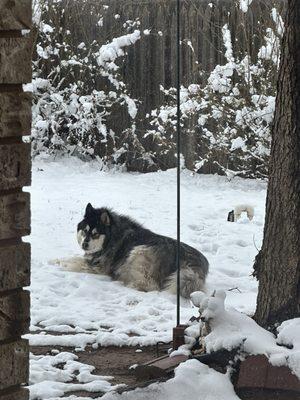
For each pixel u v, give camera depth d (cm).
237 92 1553
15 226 321
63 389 586
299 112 594
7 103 315
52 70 1688
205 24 1656
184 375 525
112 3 1706
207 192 1480
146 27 1694
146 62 1694
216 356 539
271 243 605
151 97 1694
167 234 1148
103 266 970
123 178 1591
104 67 1673
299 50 593
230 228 1195
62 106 1655
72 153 1709
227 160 1611
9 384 322
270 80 1534
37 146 1678
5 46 312
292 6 595
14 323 323
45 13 1691
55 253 1044
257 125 1541
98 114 1670
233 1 1625
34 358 660
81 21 1702
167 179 1577
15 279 322
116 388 555
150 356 685
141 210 1297
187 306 860
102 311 823
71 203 1327
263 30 1577
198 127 1628
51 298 855
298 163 593
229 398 512
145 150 1678
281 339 546
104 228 972
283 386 512
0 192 316
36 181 1500
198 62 1670
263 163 1577
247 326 564
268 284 606
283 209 597
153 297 884
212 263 1021
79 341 716
